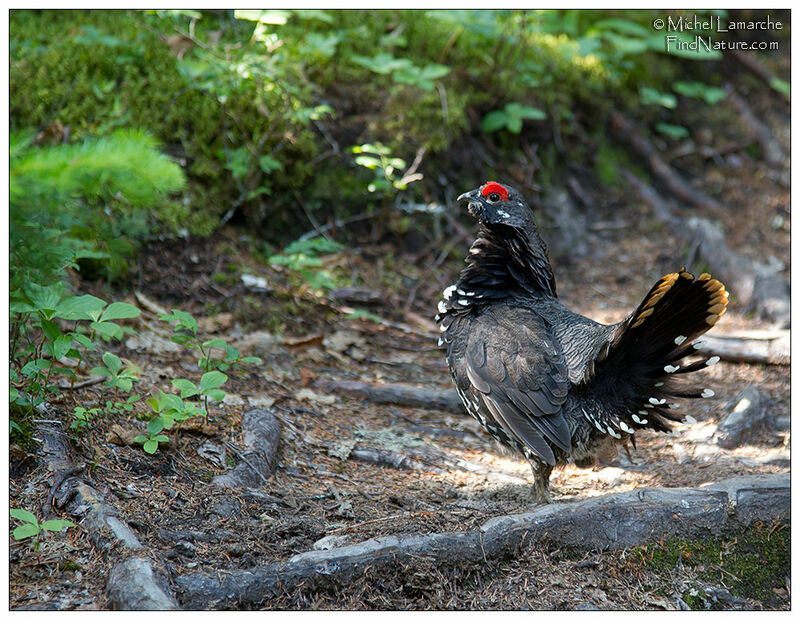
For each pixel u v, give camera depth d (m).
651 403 5.58
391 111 11.60
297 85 10.83
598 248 12.18
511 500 6.17
